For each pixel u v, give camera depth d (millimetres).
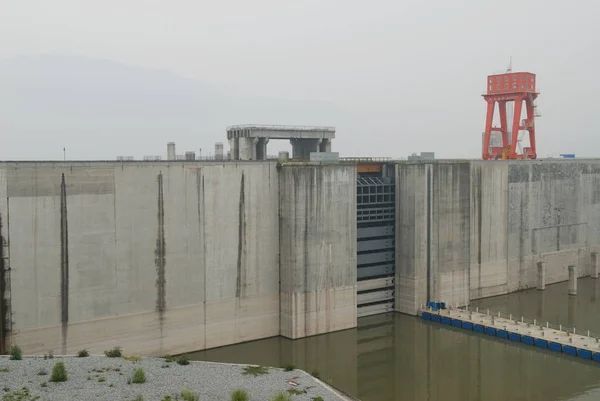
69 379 42062
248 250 65688
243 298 65625
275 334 68312
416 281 78062
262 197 66438
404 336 71000
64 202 54406
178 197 60656
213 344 63750
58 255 54281
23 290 52688
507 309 82562
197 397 39375
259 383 44500
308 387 44562
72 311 55188
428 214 78375
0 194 51312
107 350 56969
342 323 71125
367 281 78188
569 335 67062
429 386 57219
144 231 58781
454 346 67750
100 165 56094
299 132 87375
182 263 61188
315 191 67500
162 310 60156
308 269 67500
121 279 57625
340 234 70062
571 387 56438
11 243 52000
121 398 38906
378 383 58000
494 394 55156
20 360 46375
